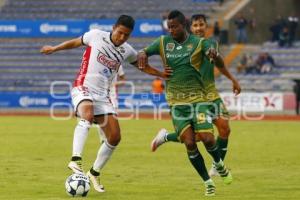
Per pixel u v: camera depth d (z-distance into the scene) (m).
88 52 33.59
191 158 32.47
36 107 113.12
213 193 32.59
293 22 125.75
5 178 37.97
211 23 128.50
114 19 124.75
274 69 119.56
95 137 67.19
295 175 40.53
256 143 61.78
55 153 51.75
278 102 104.94
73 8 138.38
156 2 137.12
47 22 127.25
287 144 60.88
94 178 33.69
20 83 122.06
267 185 36.31
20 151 53.12
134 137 66.38
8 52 129.75
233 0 133.88
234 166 45.03
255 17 130.88
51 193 32.72
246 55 120.31
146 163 45.91
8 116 102.88
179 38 32.97
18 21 128.00
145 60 33.28
